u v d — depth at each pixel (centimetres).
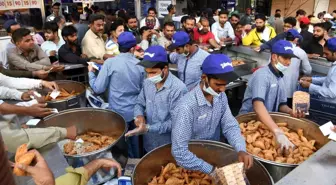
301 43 407
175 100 191
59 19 513
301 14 713
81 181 111
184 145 145
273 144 189
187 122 146
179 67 288
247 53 392
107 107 249
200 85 151
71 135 139
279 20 707
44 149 125
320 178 112
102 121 212
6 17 484
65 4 691
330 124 156
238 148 149
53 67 288
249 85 218
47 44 402
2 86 226
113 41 364
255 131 201
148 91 200
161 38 432
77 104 235
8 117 123
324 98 232
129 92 240
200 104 149
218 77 134
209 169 144
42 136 123
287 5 1160
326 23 499
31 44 288
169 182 154
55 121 198
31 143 117
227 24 516
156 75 184
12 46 288
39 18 500
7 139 111
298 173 115
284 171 150
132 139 236
